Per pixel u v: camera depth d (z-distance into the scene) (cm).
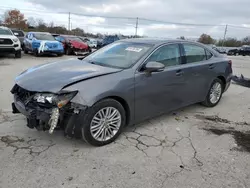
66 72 350
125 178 278
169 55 425
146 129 411
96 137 338
